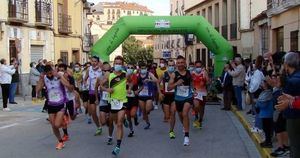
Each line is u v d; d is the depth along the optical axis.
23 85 26.77
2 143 11.32
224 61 23.47
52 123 10.41
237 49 33.72
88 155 9.88
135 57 81.38
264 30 26.53
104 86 10.52
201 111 13.84
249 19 31.69
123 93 10.04
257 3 31.44
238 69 17.72
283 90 6.52
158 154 9.98
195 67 13.79
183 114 10.95
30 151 10.30
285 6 19.27
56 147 10.62
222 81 20.64
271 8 22.61
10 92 21.30
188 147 10.83
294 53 6.30
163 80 12.96
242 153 10.06
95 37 50.75
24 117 16.50
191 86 11.02
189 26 23.55
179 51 57.28
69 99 13.27
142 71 13.49
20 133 12.88
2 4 24.66
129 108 12.27
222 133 12.99
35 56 28.80
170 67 12.86
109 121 10.91
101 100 11.57
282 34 21.95
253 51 29.31
